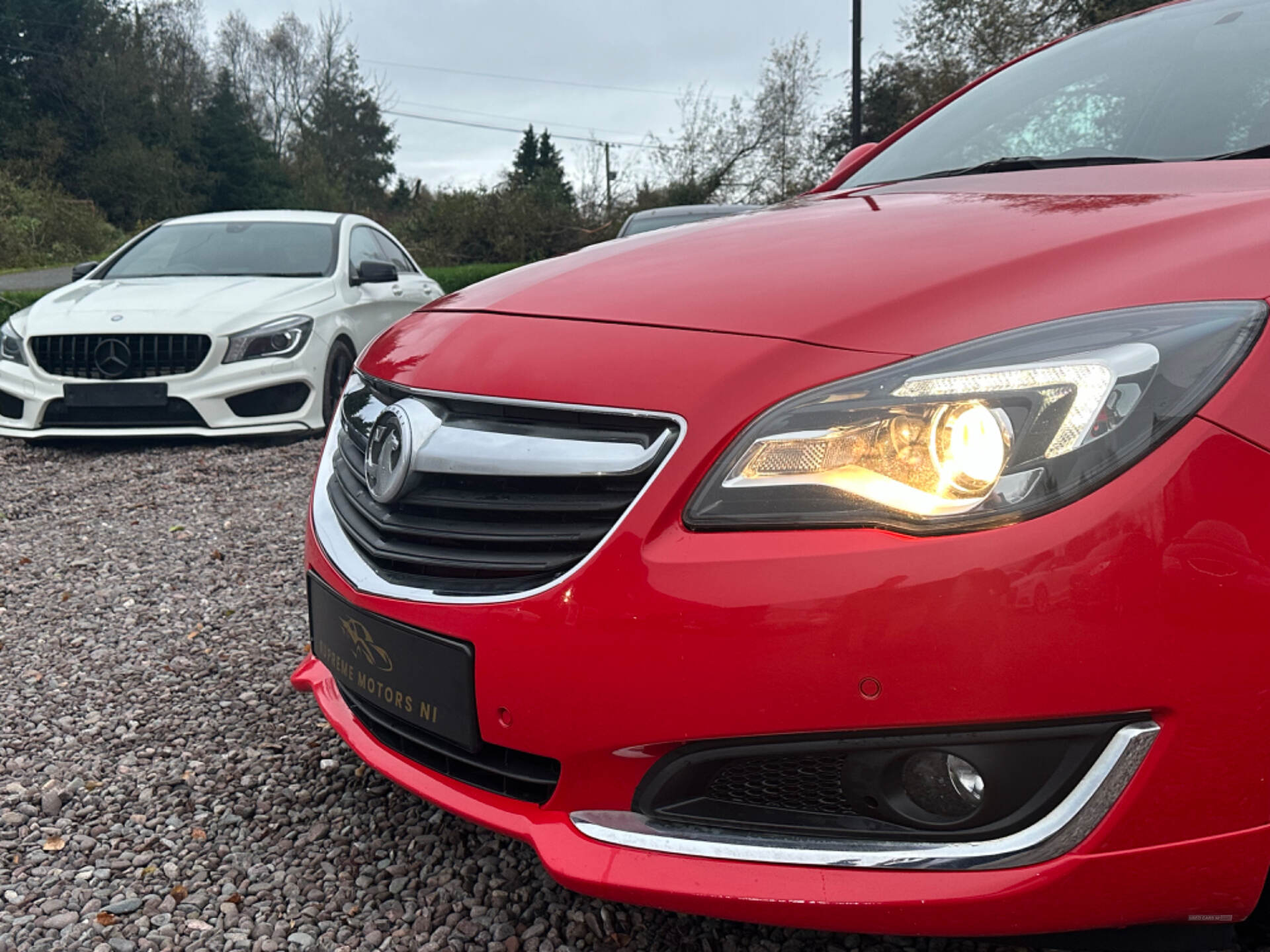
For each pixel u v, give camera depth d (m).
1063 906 1.21
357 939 1.64
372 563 1.65
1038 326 1.25
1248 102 2.10
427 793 1.60
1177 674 1.13
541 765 1.46
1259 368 1.17
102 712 2.52
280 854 1.89
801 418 1.28
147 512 4.42
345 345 6.25
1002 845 1.22
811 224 1.87
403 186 62.97
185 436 5.89
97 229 38.59
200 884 1.79
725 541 1.27
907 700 1.19
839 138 28.88
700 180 28.47
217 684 2.66
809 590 1.21
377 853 1.88
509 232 27.38
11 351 5.71
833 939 1.58
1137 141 2.15
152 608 3.25
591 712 1.34
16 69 52.47
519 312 1.70
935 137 2.64
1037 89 2.56
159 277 6.45
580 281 1.77
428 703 1.53
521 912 1.69
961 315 1.31
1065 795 1.20
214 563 3.71
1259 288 1.22
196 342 5.54
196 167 52.81
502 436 1.48
